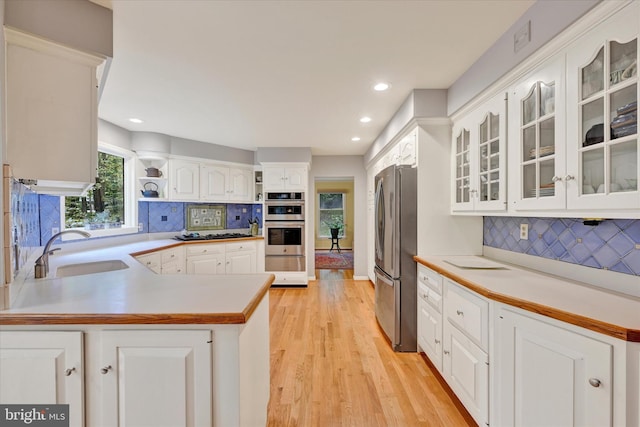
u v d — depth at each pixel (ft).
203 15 5.33
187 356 3.74
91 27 4.97
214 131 13.07
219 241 14.62
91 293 4.54
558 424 4.00
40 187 5.99
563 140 4.67
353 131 13.00
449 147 8.79
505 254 7.79
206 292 4.61
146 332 3.73
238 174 16.66
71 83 4.87
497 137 6.51
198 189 14.89
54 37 4.65
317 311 12.44
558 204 4.78
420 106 8.44
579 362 3.78
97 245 10.85
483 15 5.41
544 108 5.20
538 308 4.19
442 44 6.32
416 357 8.52
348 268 21.93
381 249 10.03
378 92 8.74
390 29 5.78
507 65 5.83
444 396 6.76
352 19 5.48
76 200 10.04
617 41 3.84
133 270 6.27
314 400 6.61
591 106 4.33
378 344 9.34
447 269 6.83
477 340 5.41
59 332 3.68
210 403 3.76
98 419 3.75
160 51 6.52
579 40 4.40
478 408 5.38
